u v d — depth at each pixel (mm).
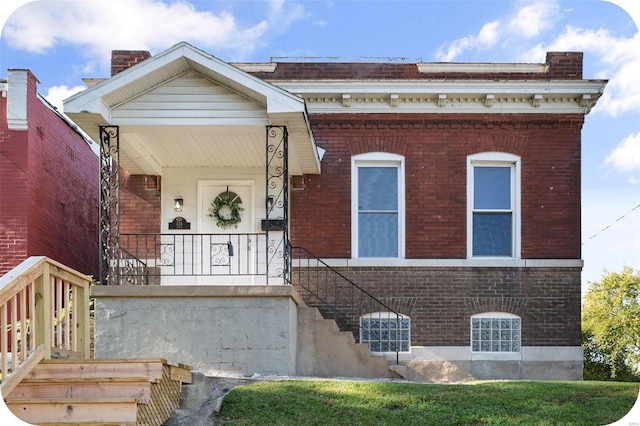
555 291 16250
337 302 16000
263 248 16391
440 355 15961
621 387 11203
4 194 16219
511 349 16094
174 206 16547
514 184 16578
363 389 10539
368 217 16531
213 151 15312
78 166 20047
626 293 26844
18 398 8266
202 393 9883
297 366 13805
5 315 8398
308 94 16281
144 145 14875
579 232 16438
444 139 16500
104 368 8797
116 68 16547
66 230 18953
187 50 12555
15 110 16281
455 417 9664
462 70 16781
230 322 12508
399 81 16156
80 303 10703
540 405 10227
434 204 16359
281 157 15062
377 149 16453
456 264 16156
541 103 16516
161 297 12578
